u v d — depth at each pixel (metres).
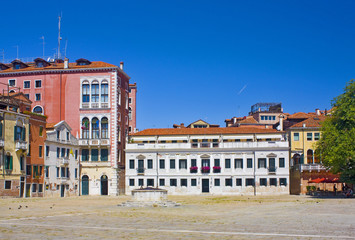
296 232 21.02
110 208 38.03
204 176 75.69
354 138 51.91
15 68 81.12
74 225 23.62
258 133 80.50
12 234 19.98
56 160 68.88
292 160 79.25
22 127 59.56
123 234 20.12
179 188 76.00
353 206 38.69
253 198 60.25
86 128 77.56
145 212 33.25
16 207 38.41
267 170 74.12
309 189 71.62
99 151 77.06
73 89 78.50
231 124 114.81
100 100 77.75
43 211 33.88
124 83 83.44
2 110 55.59
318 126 79.06
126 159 77.75
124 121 82.38
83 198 62.06
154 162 77.00
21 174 59.09
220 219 27.58
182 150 76.62
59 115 78.38
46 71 79.19
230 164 75.50
